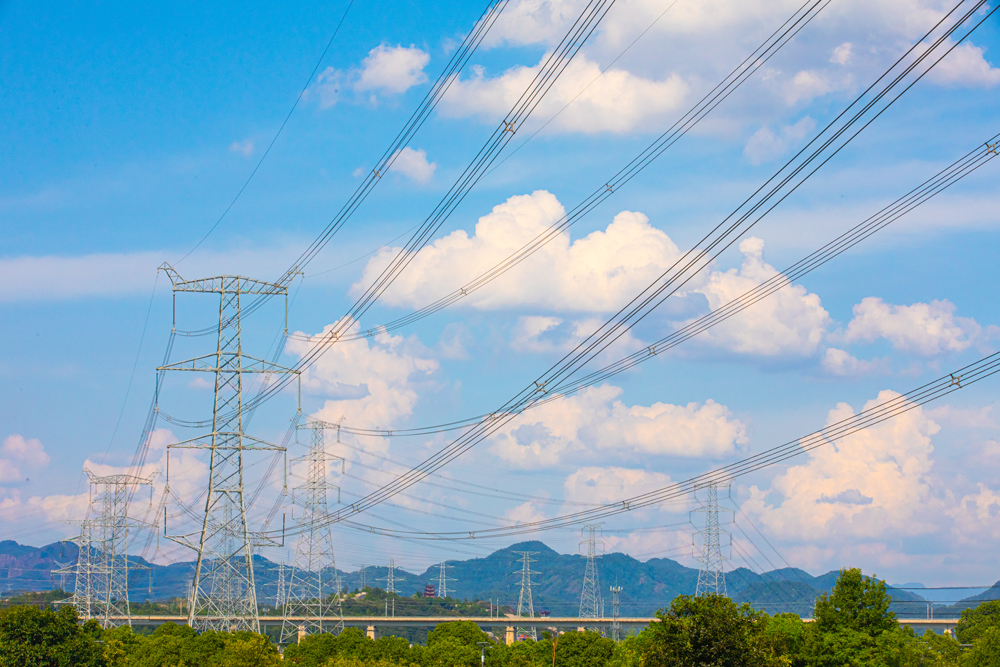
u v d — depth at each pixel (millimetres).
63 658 97562
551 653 117250
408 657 118938
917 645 93688
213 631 106875
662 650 61594
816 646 90062
